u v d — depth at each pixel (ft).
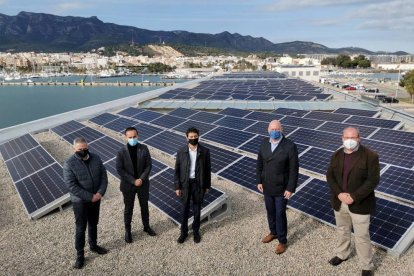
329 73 578.66
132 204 26.30
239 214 31.17
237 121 63.31
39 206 31.50
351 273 22.33
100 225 29.66
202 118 68.64
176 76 604.49
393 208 26.89
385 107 79.00
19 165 42.09
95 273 23.20
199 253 25.23
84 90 421.59
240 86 146.92
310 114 70.59
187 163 25.43
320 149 42.50
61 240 27.32
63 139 57.26
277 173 23.76
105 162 43.68
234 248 25.70
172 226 29.37
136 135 25.66
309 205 30.17
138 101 100.37
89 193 23.25
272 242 26.32
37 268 23.79
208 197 30.55
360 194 20.30
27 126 68.54
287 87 139.95
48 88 453.99
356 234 21.29
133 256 25.09
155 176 36.60
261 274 22.57
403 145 40.68
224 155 43.65
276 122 23.67
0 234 28.43
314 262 23.61
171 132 55.16
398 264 22.80
